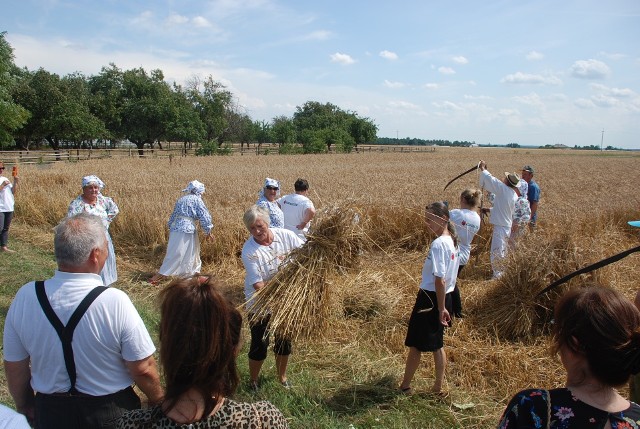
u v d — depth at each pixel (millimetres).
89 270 2268
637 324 1539
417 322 4082
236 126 69438
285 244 4227
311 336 4098
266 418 1724
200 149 49938
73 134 49656
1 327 5148
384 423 3799
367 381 4438
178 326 1591
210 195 13906
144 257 8750
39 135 50219
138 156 43312
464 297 6516
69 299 2180
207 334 1582
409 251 9203
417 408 4027
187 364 1572
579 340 1546
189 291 1650
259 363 4113
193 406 1607
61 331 2137
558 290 5762
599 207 11547
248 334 5379
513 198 7805
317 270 4020
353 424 3775
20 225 10820
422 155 60469
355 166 33281
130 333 2236
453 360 4973
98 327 2170
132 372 2295
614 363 1490
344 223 4129
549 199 15453
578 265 5852
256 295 3959
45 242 9484
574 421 1521
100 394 2219
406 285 6781
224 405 1672
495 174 29016
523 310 5570
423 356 4977
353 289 6133
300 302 3881
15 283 6711
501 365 4785
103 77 58844
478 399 4230
